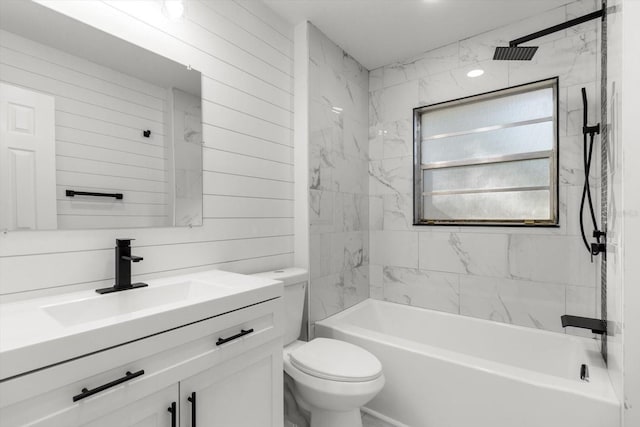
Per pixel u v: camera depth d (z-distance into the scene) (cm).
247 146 185
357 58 265
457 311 238
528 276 210
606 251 147
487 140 232
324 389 145
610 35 135
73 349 73
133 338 84
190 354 99
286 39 214
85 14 120
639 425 107
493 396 151
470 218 240
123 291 118
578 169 194
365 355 164
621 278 110
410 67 262
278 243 206
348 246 254
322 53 229
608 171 140
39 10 109
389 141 273
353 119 263
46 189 109
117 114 128
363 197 274
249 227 186
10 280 102
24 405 67
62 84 113
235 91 178
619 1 113
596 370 151
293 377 157
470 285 233
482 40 229
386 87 275
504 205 226
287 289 186
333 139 239
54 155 111
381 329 261
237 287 125
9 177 101
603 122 156
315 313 219
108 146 125
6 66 101
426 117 260
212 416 106
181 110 151
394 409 183
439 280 246
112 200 126
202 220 159
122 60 130
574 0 195
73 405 73
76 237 117
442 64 246
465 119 242
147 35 139
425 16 210
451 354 171
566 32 197
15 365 65
